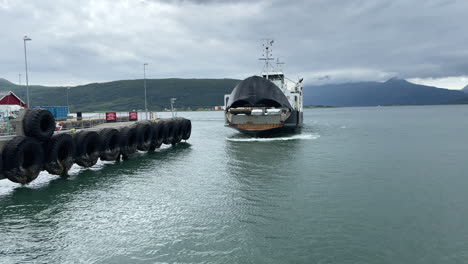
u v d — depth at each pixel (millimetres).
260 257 12570
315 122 101688
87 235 14719
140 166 29859
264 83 46219
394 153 35156
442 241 13688
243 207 17969
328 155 33906
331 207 17781
